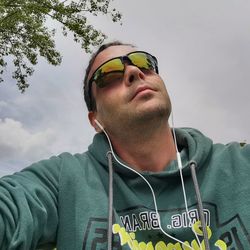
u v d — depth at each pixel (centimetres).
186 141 47
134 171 43
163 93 48
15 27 194
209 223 39
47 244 41
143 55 51
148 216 40
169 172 42
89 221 39
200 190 41
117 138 48
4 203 36
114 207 42
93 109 55
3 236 34
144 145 47
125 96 47
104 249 37
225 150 45
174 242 38
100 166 46
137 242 39
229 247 36
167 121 47
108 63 51
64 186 42
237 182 40
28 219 36
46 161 45
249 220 37
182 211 40
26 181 41
